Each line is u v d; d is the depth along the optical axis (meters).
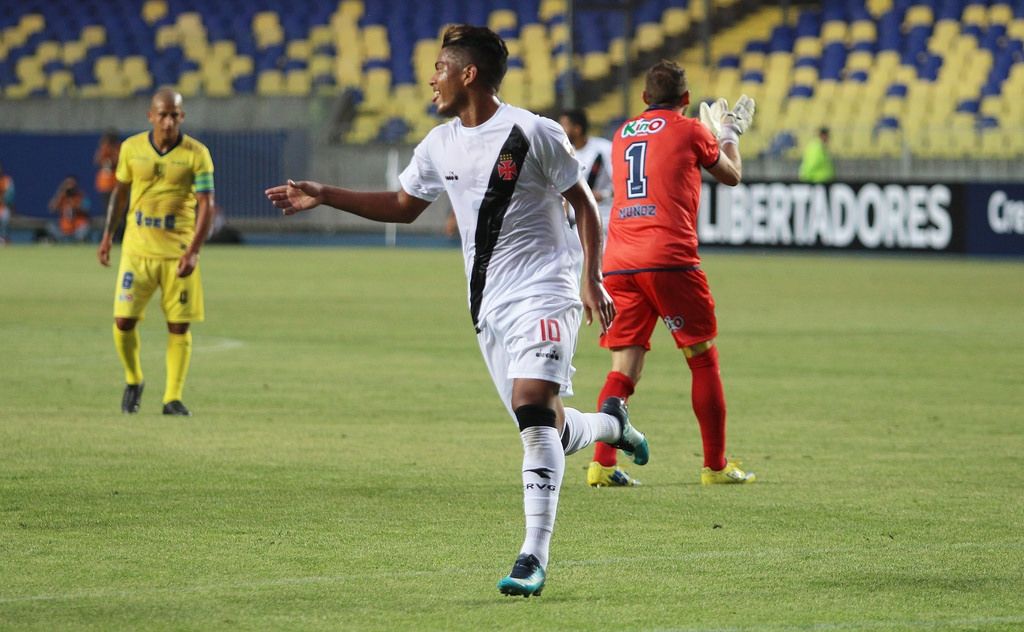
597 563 19.41
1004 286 74.94
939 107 113.75
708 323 25.22
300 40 130.88
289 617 16.55
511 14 129.88
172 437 30.03
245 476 25.66
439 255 99.31
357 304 63.19
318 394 37.00
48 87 131.12
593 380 40.62
